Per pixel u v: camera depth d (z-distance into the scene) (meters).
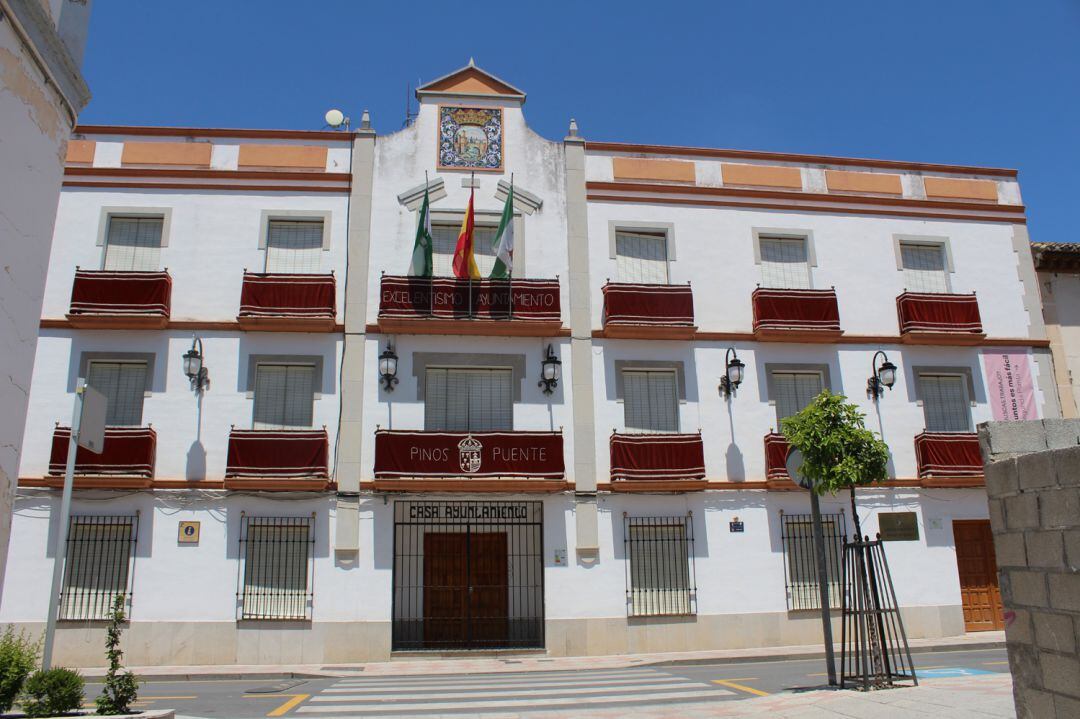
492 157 20.09
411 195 19.55
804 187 21.11
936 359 20.58
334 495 17.73
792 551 18.88
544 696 11.88
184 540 17.30
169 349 18.27
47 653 9.54
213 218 19.08
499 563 18.62
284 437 17.59
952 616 19.08
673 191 20.48
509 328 18.77
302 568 17.44
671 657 16.91
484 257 19.83
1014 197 22.14
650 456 18.45
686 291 19.42
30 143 6.18
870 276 20.84
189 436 17.84
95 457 17.11
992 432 6.37
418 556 18.56
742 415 19.44
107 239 18.80
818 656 16.83
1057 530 5.59
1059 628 5.54
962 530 19.77
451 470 17.66
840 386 20.00
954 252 21.42
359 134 19.77
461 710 10.72
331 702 11.54
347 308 18.72
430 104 20.20
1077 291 21.89
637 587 18.19
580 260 19.67
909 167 21.78
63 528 10.09
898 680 11.01
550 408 18.80
